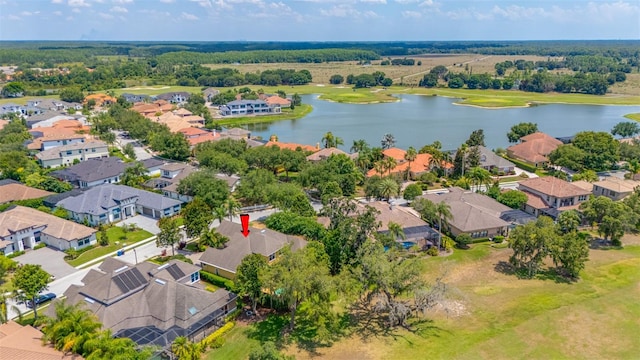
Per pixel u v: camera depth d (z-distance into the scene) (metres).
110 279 62.97
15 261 80.31
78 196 104.19
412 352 58.53
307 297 59.72
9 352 48.12
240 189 108.06
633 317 65.44
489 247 90.81
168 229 81.69
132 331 58.06
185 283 71.56
